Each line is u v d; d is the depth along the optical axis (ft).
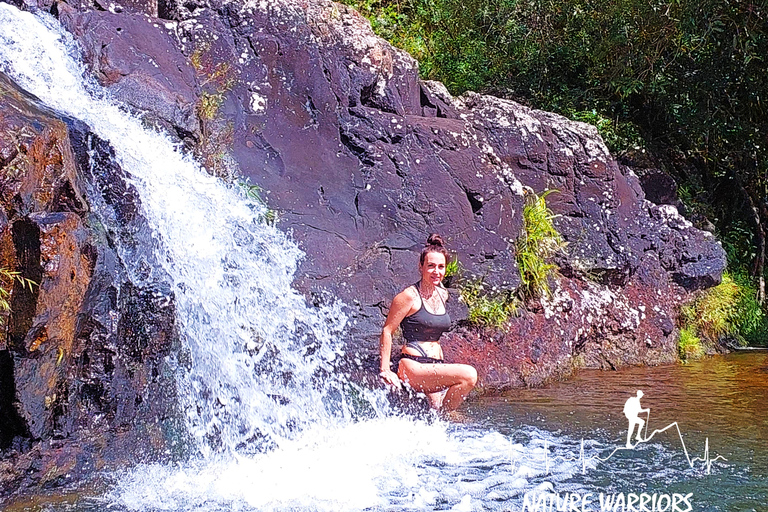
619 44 42.32
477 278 25.75
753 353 33.50
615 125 41.86
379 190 25.57
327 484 14.74
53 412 14.70
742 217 44.70
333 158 25.67
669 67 42.83
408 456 16.52
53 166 14.58
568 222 31.09
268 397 19.10
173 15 25.81
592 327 29.35
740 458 16.39
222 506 13.66
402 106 28.32
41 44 19.84
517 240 27.71
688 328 32.81
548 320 27.48
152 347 16.47
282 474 15.35
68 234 13.99
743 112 43.68
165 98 21.61
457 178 26.91
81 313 14.89
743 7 40.40
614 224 31.99
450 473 15.42
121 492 14.32
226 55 25.08
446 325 20.85
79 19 21.79
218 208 20.71
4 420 13.92
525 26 45.32
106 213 16.38
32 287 13.42
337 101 26.61
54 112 16.37
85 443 15.20
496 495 14.14
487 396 23.03
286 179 24.36
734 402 22.12
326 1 28.53
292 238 22.80
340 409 20.03
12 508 13.47
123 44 22.22
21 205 13.73
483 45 45.01
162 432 16.67
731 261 40.37
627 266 31.50
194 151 21.94
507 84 44.60
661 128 44.70
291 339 20.61
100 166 16.63
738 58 41.63
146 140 19.99
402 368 20.47
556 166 31.63
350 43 27.89
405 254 24.63
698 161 45.39
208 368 18.13
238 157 23.81
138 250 16.79
